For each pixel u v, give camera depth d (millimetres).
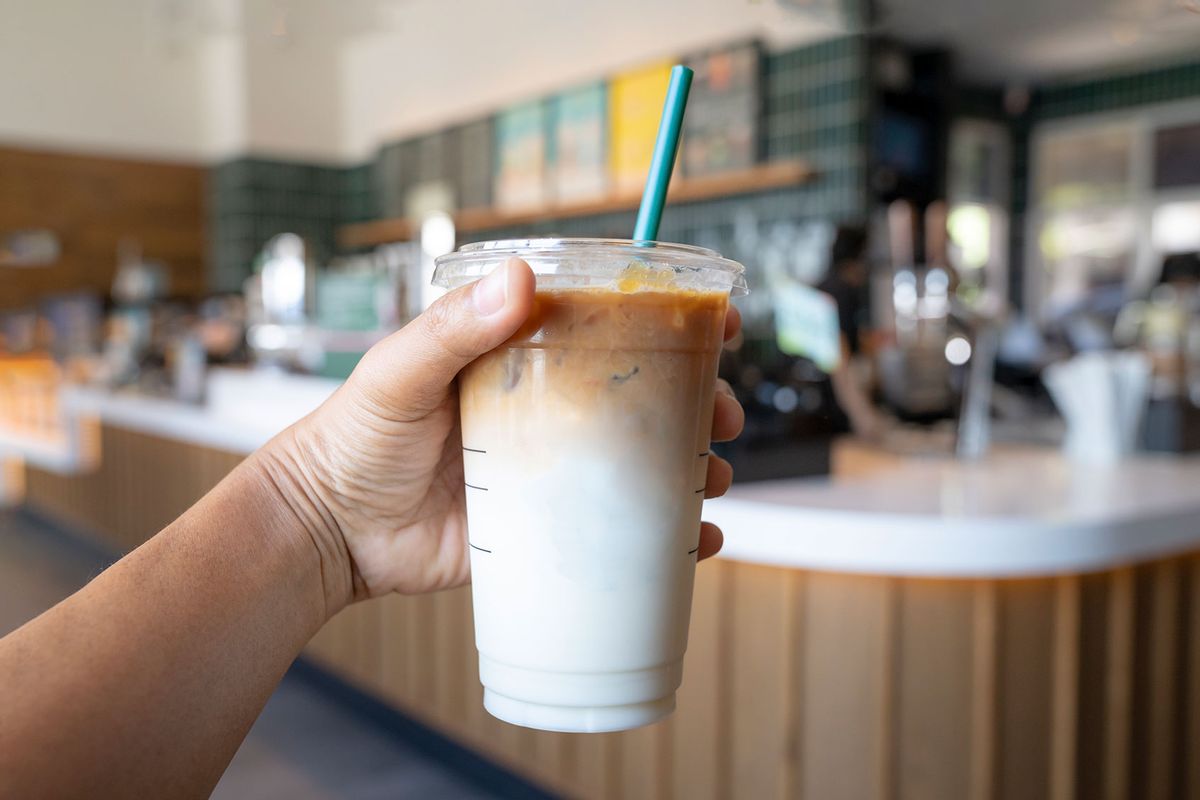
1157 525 1777
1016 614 1791
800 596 1861
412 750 3137
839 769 1835
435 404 727
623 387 638
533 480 647
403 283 2953
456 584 843
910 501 1850
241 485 732
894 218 2584
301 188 7754
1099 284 7066
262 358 3578
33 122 7055
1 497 6449
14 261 7016
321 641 3342
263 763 3037
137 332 4906
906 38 5832
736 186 5004
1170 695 2045
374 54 7613
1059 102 7258
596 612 653
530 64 6273
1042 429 3074
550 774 2395
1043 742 1827
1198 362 2705
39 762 542
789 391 2139
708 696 1997
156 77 7566
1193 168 6531
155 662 604
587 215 5961
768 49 4930
